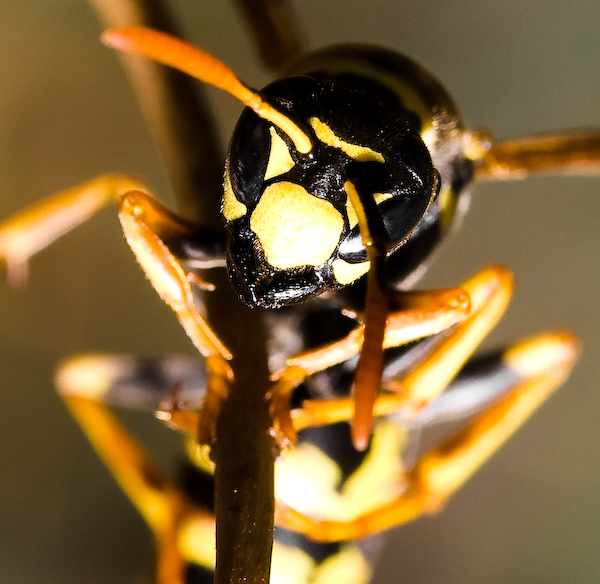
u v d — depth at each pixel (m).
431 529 0.06
